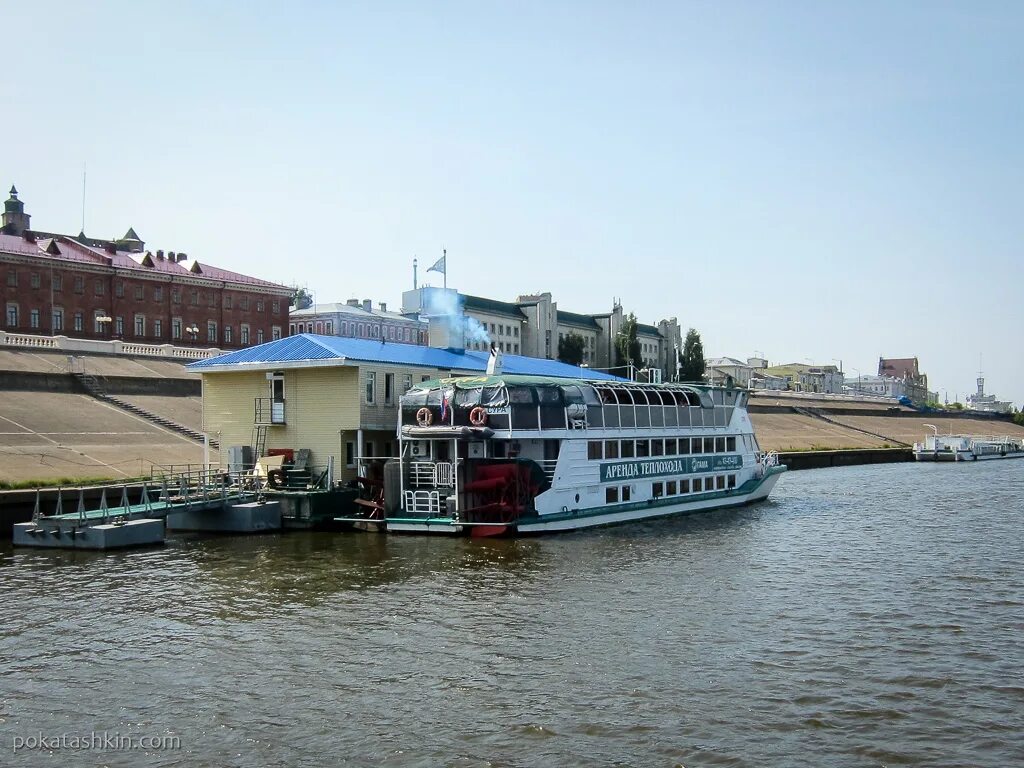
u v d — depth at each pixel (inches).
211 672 987.3
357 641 1098.1
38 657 1039.6
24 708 888.3
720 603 1291.8
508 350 6712.6
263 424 2186.3
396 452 2228.1
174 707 888.9
